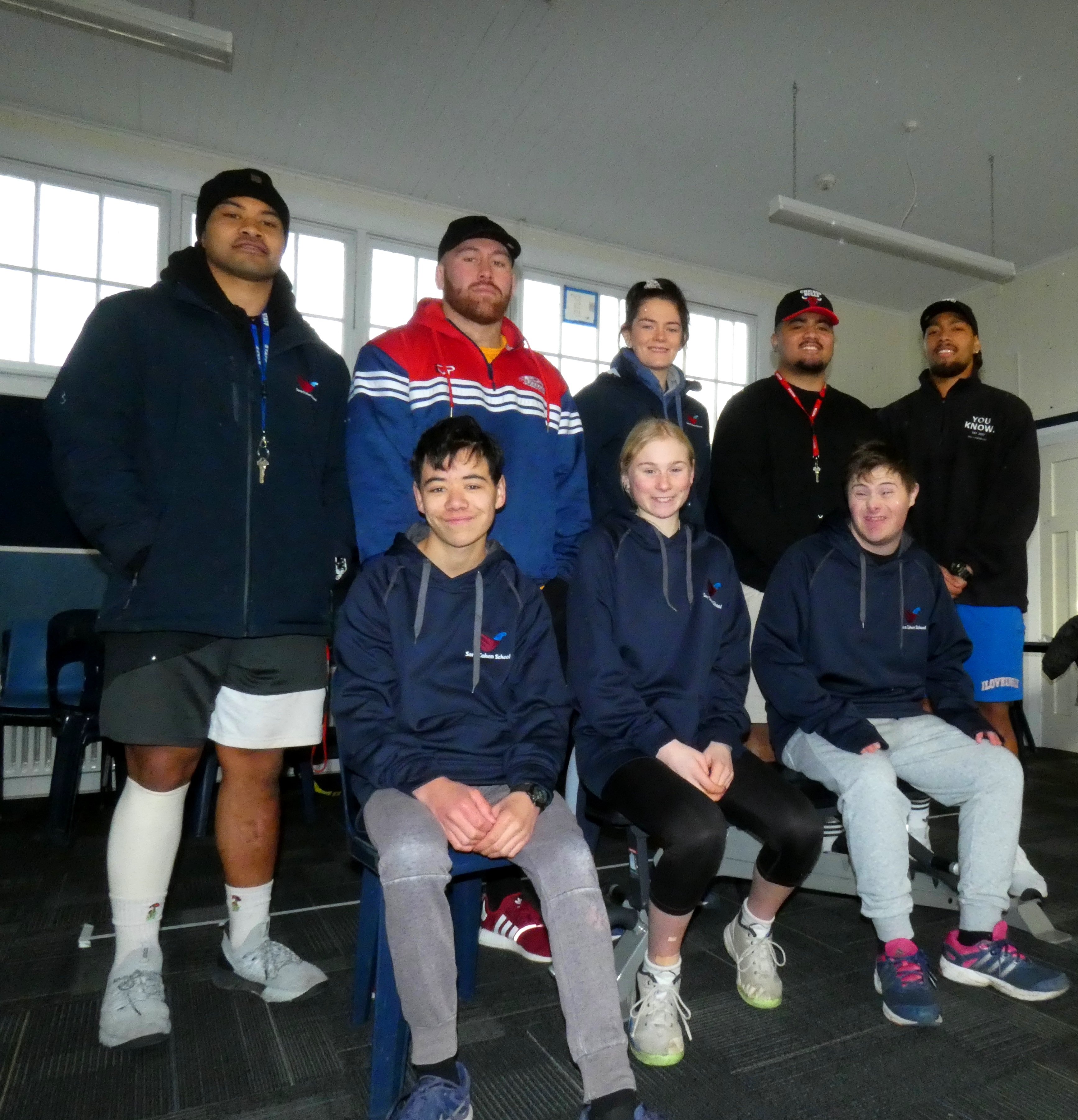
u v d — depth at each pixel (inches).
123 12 97.3
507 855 49.2
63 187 148.6
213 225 61.4
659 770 56.9
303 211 164.7
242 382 61.2
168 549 56.6
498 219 181.5
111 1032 55.3
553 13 120.7
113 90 139.1
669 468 65.7
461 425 58.2
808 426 96.5
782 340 98.7
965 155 154.8
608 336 193.9
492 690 57.1
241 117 146.6
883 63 129.6
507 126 148.7
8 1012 61.6
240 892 64.3
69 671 119.9
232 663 60.3
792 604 76.0
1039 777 153.3
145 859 58.6
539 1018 61.2
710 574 66.1
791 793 59.4
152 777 58.4
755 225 183.0
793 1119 49.0
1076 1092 51.8
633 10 119.7
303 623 61.4
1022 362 199.8
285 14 121.2
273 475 61.3
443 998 46.2
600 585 64.6
